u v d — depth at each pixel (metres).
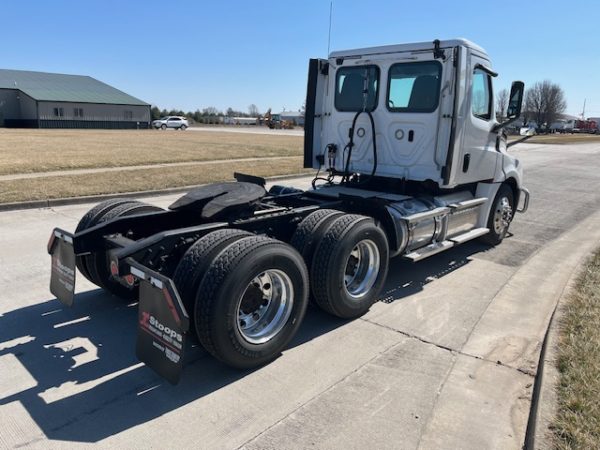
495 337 4.34
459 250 7.22
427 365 3.84
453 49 5.40
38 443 2.87
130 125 69.44
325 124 6.65
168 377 3.26
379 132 6.11
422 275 6.05
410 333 4.40
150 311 3.38
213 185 5.03
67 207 9.65
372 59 6.04
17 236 7.29
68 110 63.75
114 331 4.32
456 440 2.96
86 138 34.44
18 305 4.83
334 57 6.39
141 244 3.70
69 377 3.58
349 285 4.70
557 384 3.29
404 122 5.88
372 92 6.11
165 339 3.27
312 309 4.91
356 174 6.54
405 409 3.26
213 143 30.19
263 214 4.72
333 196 5.50
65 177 12.83
